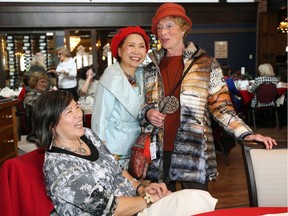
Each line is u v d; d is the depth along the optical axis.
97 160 1.32
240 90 6.02
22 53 7.82
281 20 9.45
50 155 1.20
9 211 1.10
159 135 1.77
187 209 1.24
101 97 1.79
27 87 3.80
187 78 1.72
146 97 1.85
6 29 7.69
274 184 1.50
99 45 8.26
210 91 1.73
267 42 8.83
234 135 1.64
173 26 1.74
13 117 2.66
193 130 1.70
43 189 1.15
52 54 7.94
